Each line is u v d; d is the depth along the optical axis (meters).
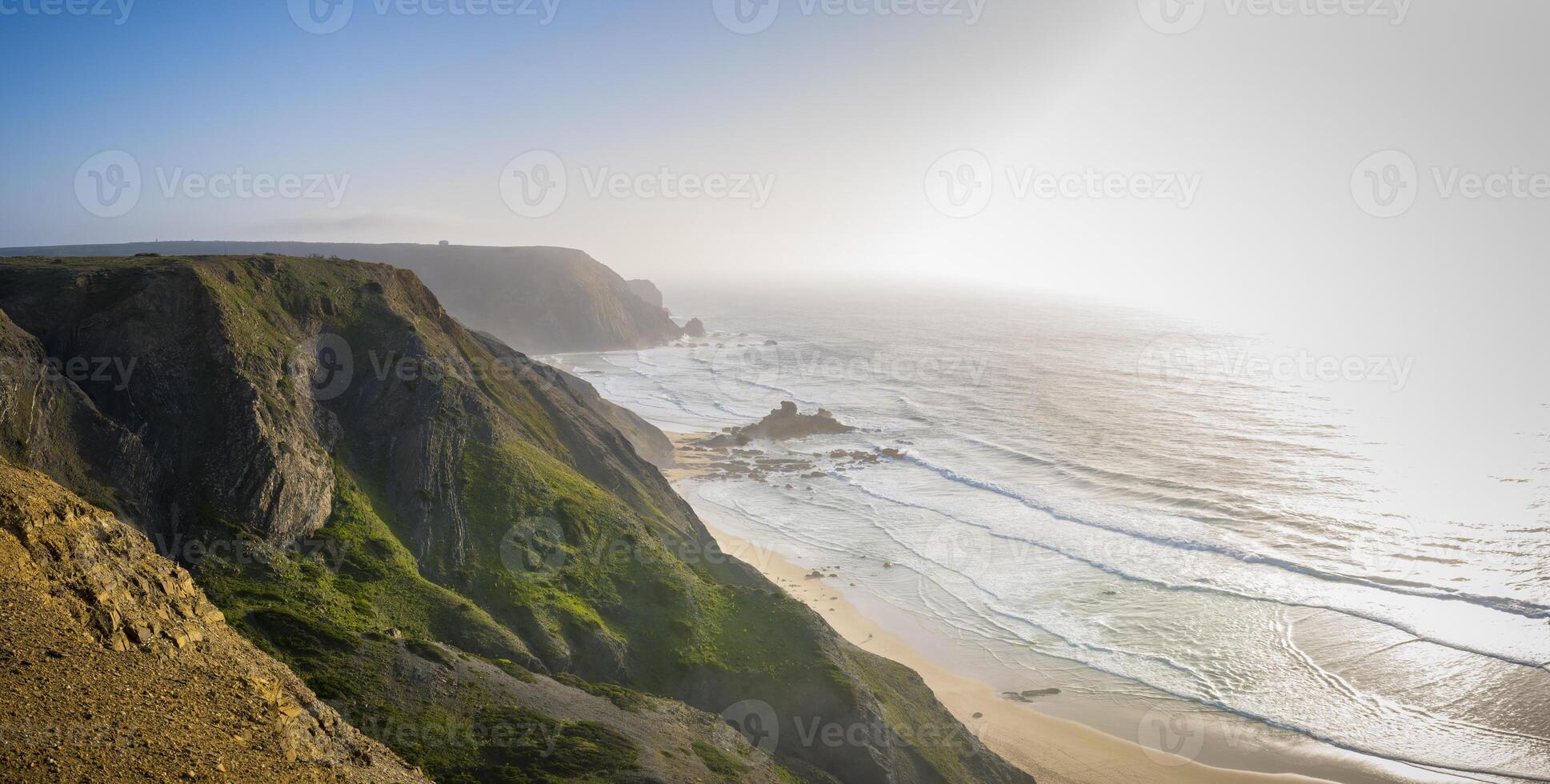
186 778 11.34
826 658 34.25
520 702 26.69
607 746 25.03
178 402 34.75
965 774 32.66
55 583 13.72
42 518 14.72
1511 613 47.72
